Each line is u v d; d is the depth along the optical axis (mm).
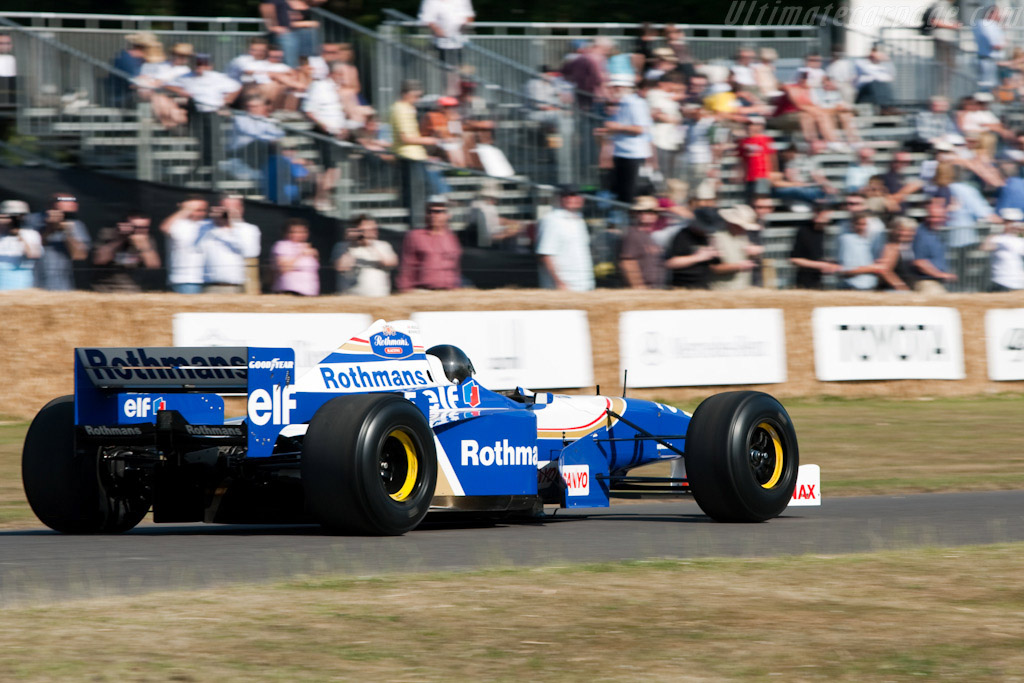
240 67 55531
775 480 27859
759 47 67375
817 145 65062
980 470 40250
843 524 27625
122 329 47594
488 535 25422
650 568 20172
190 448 24672
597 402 29516
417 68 59875
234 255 51500
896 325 59969
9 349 46531
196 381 24422
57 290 49906
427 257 54469
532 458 27219
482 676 13773
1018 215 67688
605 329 54062
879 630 16234
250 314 48812
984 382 61688
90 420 24984
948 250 63969
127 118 53594
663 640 15500
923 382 60281
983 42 73438
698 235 58969
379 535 23672
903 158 65062
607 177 60625
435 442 24625
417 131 57625
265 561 20812
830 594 18516
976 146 68938
